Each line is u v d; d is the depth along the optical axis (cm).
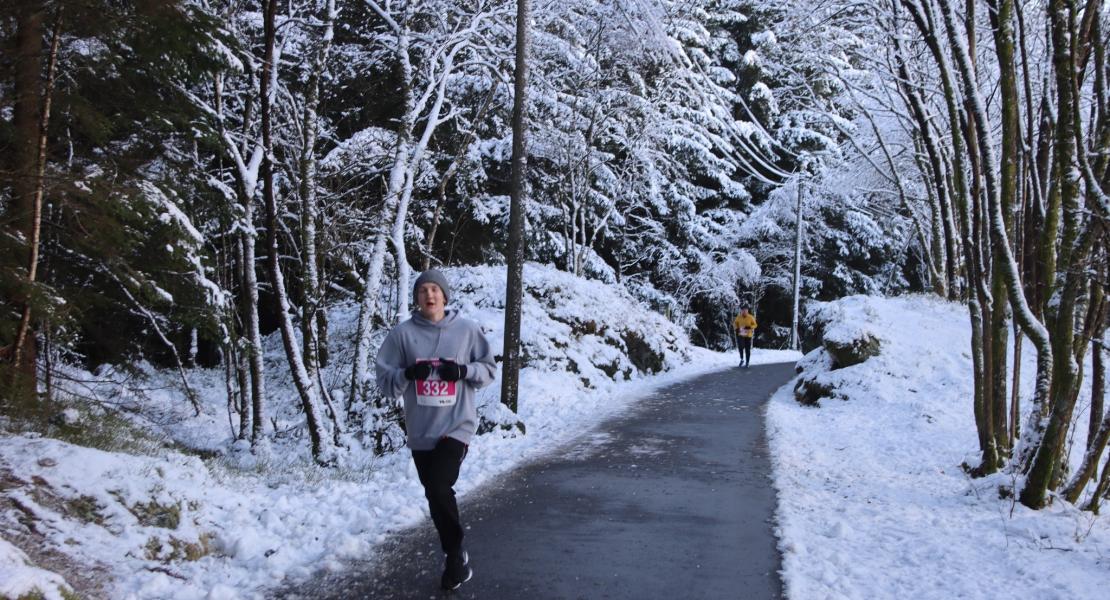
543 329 1762
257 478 824
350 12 1620
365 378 1161
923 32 895
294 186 1282
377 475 899
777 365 2412
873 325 1570
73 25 685
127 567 477
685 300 3541
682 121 3262
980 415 877
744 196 3744
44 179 634
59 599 387
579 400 1512
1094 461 715
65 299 700
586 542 576
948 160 1806
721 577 501
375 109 1812
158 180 812
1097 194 647
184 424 1270
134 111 816
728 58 3806
